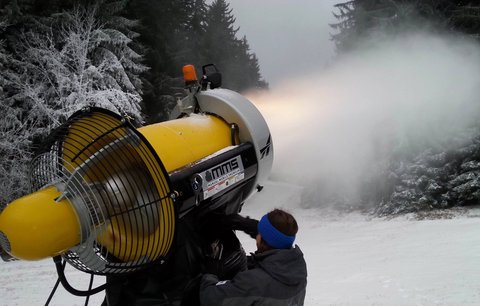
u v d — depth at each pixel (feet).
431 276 26.76
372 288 25.09
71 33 57.98
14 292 27.45
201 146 8.43
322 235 53.52
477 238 38.19
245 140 9.33
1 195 54.19
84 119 7.29
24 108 57.57
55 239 6.13
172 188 6.86
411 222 57.11
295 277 7.51
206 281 7.48
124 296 7.64
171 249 7.00
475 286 23.49
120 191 6.66
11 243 5.98
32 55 56.75
